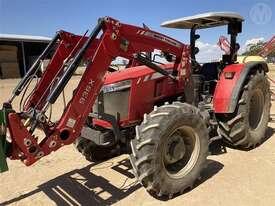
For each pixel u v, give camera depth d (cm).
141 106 393
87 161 475
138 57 365
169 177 346
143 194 366
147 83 394
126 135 389
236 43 522
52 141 306
